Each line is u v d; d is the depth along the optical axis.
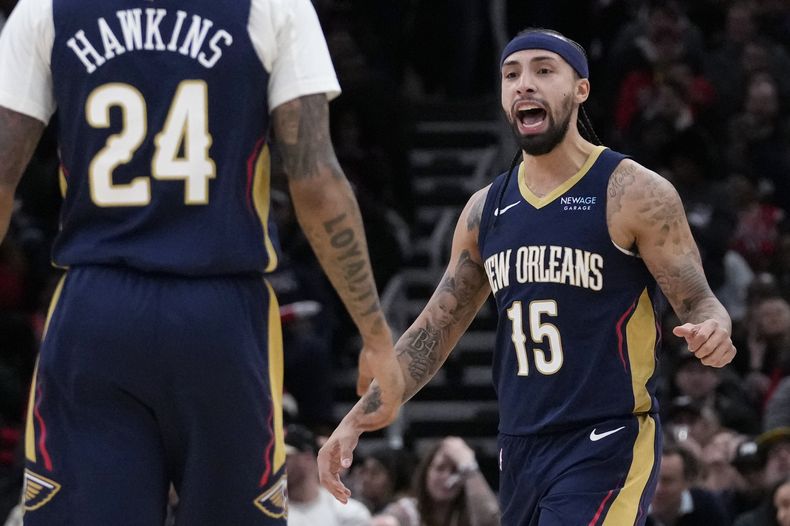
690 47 32.91
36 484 8.45
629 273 11.09
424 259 32.47
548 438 11.09
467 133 35.78
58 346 8.38
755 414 25.30
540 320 11.12
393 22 36.19
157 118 8.41
